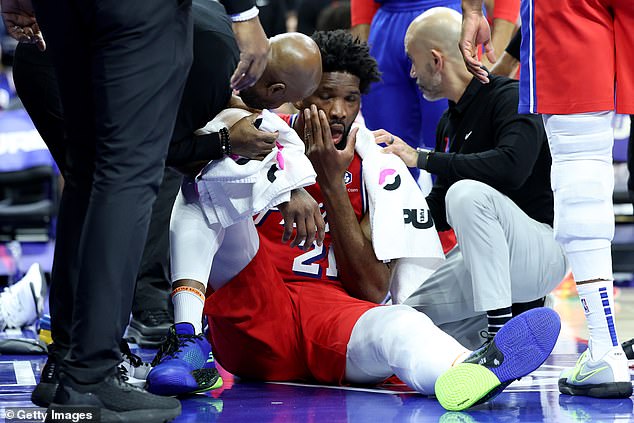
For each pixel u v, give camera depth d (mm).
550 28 8758
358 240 10086
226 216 9352
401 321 9047
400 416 8086
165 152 7766
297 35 9367
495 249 10547
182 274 9414
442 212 12133
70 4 7598
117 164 7477
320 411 8391
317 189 10477
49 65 9875
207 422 7922
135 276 7562
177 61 7723
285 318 10031
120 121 7469
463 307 11422
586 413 8133
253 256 9797
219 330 10195
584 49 8641
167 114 7719
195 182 9500
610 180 8883
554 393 9211
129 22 7453
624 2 8586
